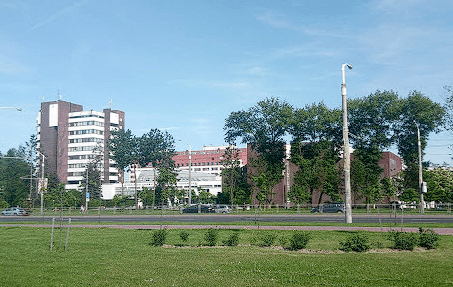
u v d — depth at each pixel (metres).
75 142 144.12
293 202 65.69
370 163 71.56
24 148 106.38
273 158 77.50
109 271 14.21
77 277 13.31
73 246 21.20
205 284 12.02
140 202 88.69
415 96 70.81
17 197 90.56
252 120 78.12
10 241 24.44
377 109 73.19
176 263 15.61
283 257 16.61
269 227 29.53
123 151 101.88
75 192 92.50
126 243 22.23
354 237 18.75
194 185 113.44
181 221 38.47
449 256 16.22
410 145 72.50
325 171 67.81
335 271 13.52
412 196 63.25
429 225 27.97
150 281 12.55
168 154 103.38
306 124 75.19
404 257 16.06
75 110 151.75
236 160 77.12
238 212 56.44
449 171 77.19
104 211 66.44
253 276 13.02
